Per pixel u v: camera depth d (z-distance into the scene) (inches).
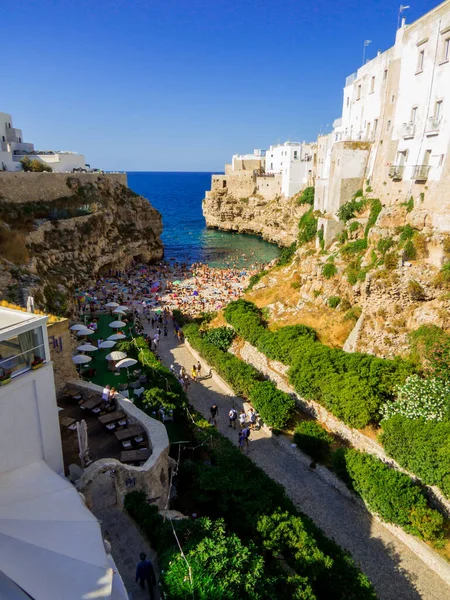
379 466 778.2
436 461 726.5
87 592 370.9
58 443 575.5
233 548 503.5
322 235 1611.7
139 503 601.9
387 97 1391.5
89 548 418.9
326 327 1262.3
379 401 894.4
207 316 1711.4
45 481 505.7
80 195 2598.4
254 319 1400.1
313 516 773.9
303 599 514.6
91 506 588.7
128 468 613.3
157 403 962.7
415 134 1220.5
